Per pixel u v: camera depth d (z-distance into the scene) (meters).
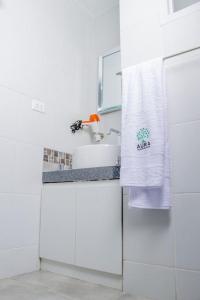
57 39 2.07
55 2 2.10
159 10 1.43
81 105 2.23
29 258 1.61
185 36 1.31
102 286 1.34
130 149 1.29
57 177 1.66
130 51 1.50
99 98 2.28
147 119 1.28
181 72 1.29
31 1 1.88
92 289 1.29
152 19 1.45
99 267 1.35
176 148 1.23
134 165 1.25
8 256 1.51
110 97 2.22
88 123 2.17
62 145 1.99
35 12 1.90
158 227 1.21
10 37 1.69
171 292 1.12
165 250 1.17
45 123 1.86
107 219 1.37
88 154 1.66
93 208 1.44
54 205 1.64
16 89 1.69
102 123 2.24
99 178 1.44
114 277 1.32
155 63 1.34
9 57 1.67
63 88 2.07
